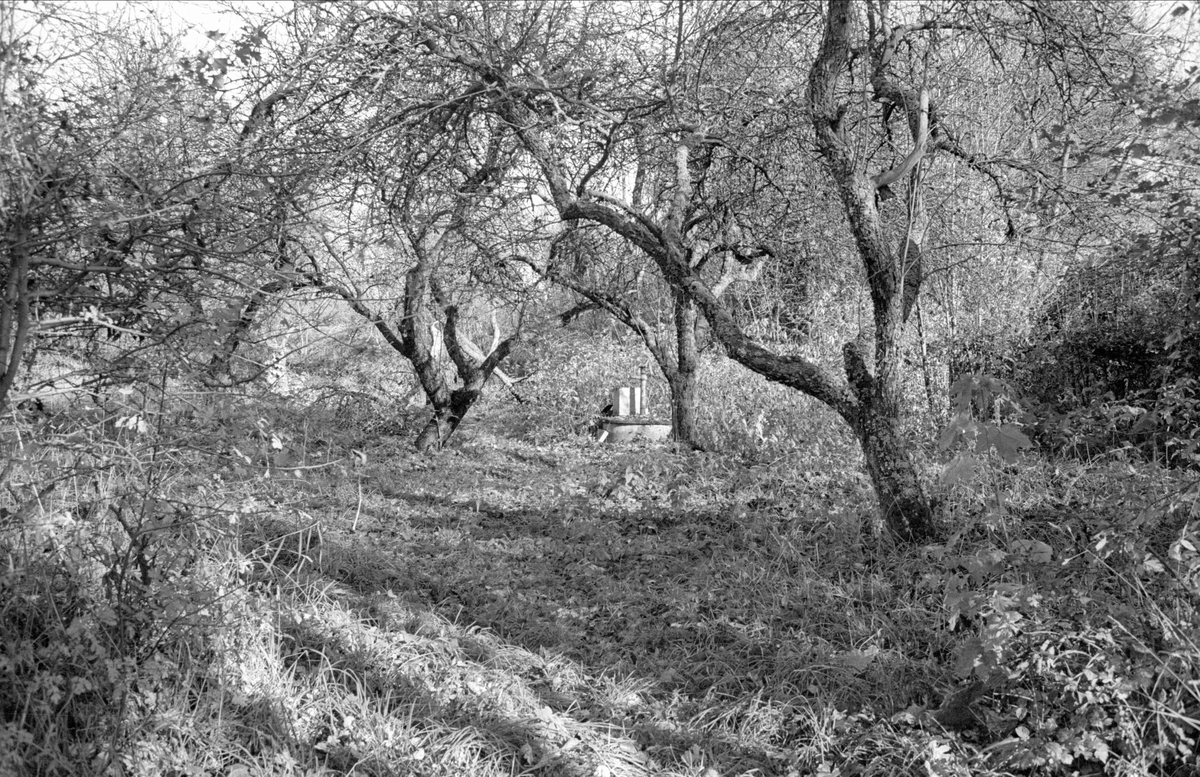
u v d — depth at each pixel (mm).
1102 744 2816
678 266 6188
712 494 7703
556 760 3486
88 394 3172
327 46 5039
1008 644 3207
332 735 3434
